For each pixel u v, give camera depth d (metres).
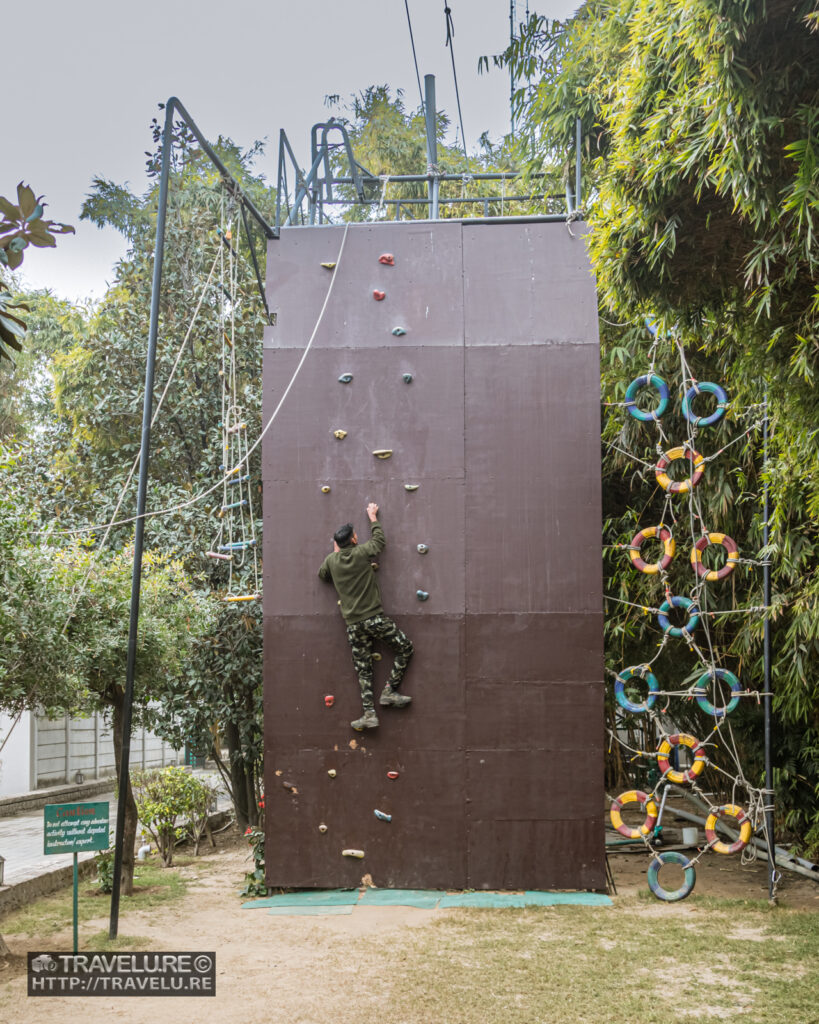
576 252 9.05
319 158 9.86
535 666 8.60
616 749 14.77
